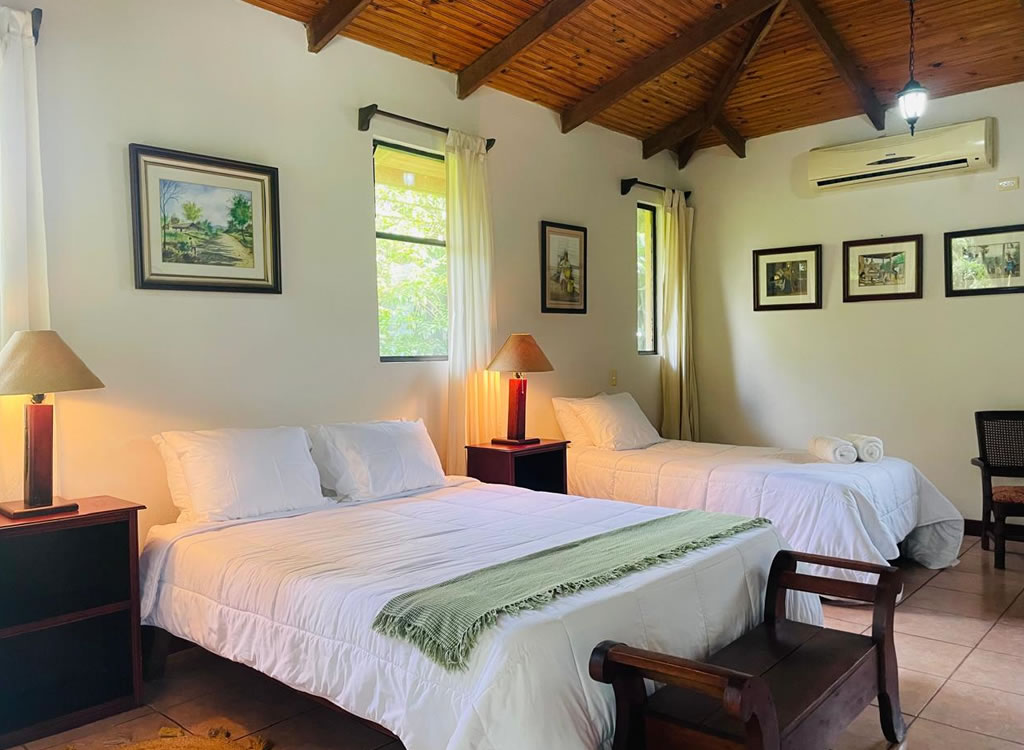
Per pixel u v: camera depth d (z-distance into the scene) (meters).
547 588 2.03
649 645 2.03
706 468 4.19
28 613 2.55
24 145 2.77
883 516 3.83
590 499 3.38
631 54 4.61
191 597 2.60
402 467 3.56
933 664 2.98
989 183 4.87
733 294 6.04
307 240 3.72
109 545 2.76
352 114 3.91
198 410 3.33
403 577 2.20
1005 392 4.86
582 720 1.77
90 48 3.00
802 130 5.62
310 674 2.12
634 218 5.81
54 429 2.92
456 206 4.34
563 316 5.21
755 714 1.61
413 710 1.83
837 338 5.53
